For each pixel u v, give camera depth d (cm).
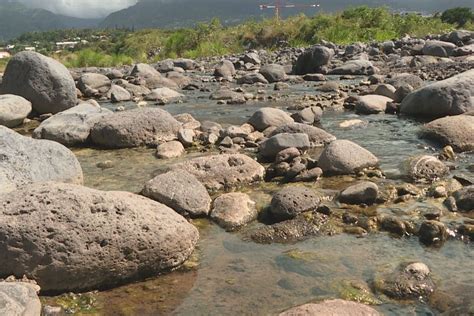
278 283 543
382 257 589
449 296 504
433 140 1045
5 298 454
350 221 679
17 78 1471
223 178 834
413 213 693
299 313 445
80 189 593
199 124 1266
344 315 443
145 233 568
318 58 2375
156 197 717
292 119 1252
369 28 3850
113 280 552
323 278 548
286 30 4028
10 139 756
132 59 3919
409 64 2433
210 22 4272
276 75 2186
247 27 4234
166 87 1972
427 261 575
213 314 494
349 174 865
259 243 639
